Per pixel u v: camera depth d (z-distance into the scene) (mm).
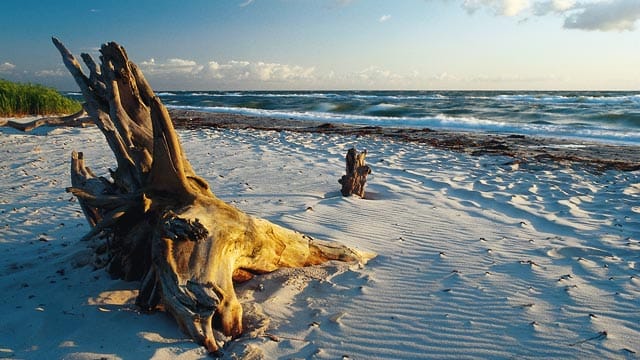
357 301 4230
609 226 6637
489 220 6879
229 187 8758
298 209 7227
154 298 3797
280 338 3586
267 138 16281
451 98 56656
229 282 3865
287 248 4773
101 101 5188
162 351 3252
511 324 3781
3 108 20906
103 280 4336
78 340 3355
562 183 9547
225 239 4031
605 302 4168
